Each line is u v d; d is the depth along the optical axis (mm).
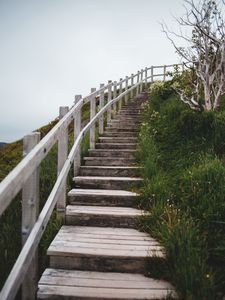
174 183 5762
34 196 3094
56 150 8000
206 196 4961
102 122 9562
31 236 2904
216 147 7195
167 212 4527
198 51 9945
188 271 3389
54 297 3303
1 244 4230
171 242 3820
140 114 12062
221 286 3621
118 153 7848
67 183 6277
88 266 3947
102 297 3289
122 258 3898
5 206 2197
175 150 7492
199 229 4438
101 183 6258
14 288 2389
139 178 6391
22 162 2680
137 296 3311
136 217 4969
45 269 3959
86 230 4805
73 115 5578
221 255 4020
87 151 7898
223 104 10359
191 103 9977
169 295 3240
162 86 13586
